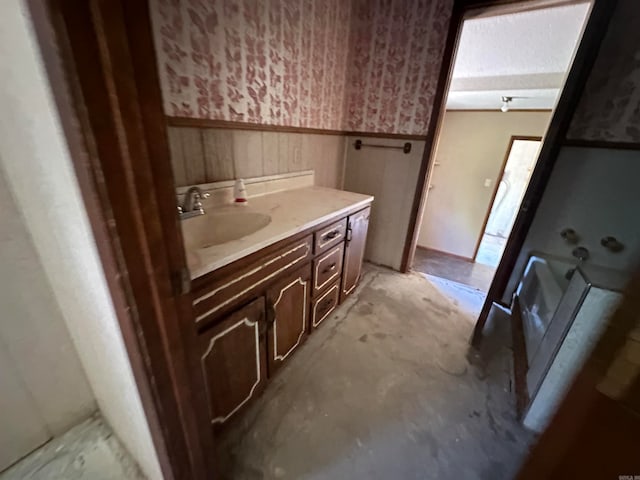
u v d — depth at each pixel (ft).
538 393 3.76
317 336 5.57
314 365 4.87
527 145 15.30
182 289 1.86
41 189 1.86
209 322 2.84
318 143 6.75
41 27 1.03
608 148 5.10
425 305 6.91
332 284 5.64
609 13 4.42
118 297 1.57
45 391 3.25
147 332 1.74
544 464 1.57
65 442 3.48
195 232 3.84
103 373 2.85
